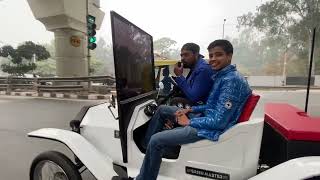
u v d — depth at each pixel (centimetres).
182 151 245
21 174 390
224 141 229
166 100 410
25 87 1616
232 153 228
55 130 297
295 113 269
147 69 335
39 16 1588
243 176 227
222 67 244
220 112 227
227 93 226
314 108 1046
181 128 247
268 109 288
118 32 251
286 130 216
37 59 2433
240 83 227
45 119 784
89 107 323
